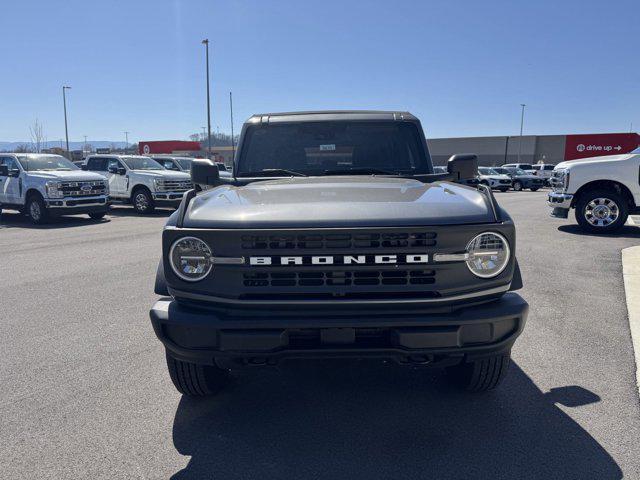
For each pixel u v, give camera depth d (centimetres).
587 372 384
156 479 264
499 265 276
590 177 1055
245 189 344
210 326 274
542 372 385
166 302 295
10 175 1490
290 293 272
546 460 275
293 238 268
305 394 359
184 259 279
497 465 271
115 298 611
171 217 308
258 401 349
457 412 329
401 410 332
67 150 4509
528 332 469
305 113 445
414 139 427
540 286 627
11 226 1423
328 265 268
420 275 271
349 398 351
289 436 303
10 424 321
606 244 930
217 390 358
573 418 318
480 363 324
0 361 421
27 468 274
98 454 287
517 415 323
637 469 266
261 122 432
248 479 262
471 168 395
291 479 262
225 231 271
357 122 427
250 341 272
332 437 302
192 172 397
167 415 331
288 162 424
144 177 1688
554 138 6056
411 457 280
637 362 401
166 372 398
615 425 309
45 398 355
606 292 599
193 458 282
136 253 923
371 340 278
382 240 267
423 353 274
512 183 3306
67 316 541
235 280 274
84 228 1343
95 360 421
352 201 293
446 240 269
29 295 627
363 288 270
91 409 339
